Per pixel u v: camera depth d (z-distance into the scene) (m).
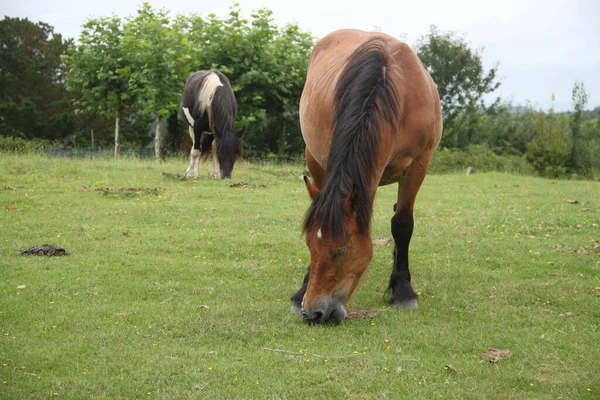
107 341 4.38
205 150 13.75
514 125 30.56
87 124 35.09
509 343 4.44
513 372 3.93
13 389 3.60
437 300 5.49
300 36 23.34
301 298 5.06
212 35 22.06
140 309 5.10
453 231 8.25
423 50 29.88
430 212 9.94
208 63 21.42
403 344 4.43
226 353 4.20
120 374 3.84
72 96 37.22
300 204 10.46
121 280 5.93
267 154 24.12
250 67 21.50
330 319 4.60
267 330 4.63
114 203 10.01
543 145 25.52
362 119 4.33
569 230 8.32
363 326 4.74
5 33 36.81
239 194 11.33
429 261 6.83
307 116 5.49
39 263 6.43
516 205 10.73
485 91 30.16
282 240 7.69
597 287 5.79
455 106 29.84
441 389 3.69
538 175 25.42
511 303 5.46
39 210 9.27
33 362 3.98
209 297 5.51
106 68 19.08
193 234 7.98
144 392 3.60
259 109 21.61
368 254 4.29
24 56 37.50
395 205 5.62
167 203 10.06
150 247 7.25
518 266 6.63
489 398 3.58
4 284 5.69
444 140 29.77
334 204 4.08
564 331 4.73
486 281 6.11
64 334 4.52
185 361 4.02
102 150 20.66
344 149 4.23
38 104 36.25
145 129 35.44
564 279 6.09
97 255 6.86
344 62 5.32
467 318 5.02
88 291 5.57
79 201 10.02
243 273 6.35
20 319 4.80
